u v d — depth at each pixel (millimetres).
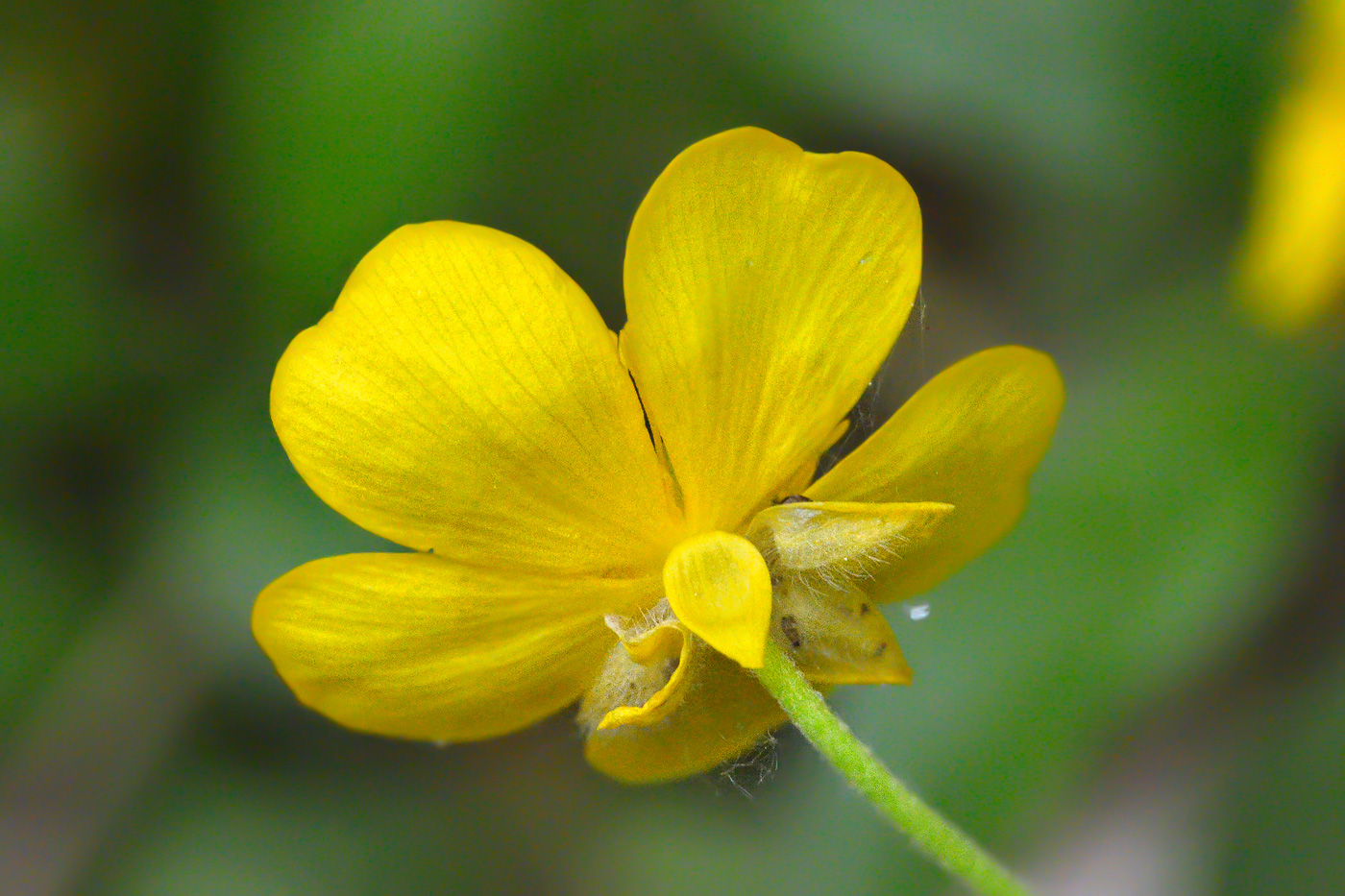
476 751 153
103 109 153
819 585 129
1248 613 148
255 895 149
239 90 152
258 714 152
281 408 124
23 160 152
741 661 125
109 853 149
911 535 129
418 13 152
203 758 151
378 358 124
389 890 150
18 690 150
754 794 151
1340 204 153
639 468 126
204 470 151
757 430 127
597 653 130
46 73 152
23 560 151
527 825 152
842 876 148
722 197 124
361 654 127
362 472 124
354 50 152
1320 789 150
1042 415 130
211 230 152
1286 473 151
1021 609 150
